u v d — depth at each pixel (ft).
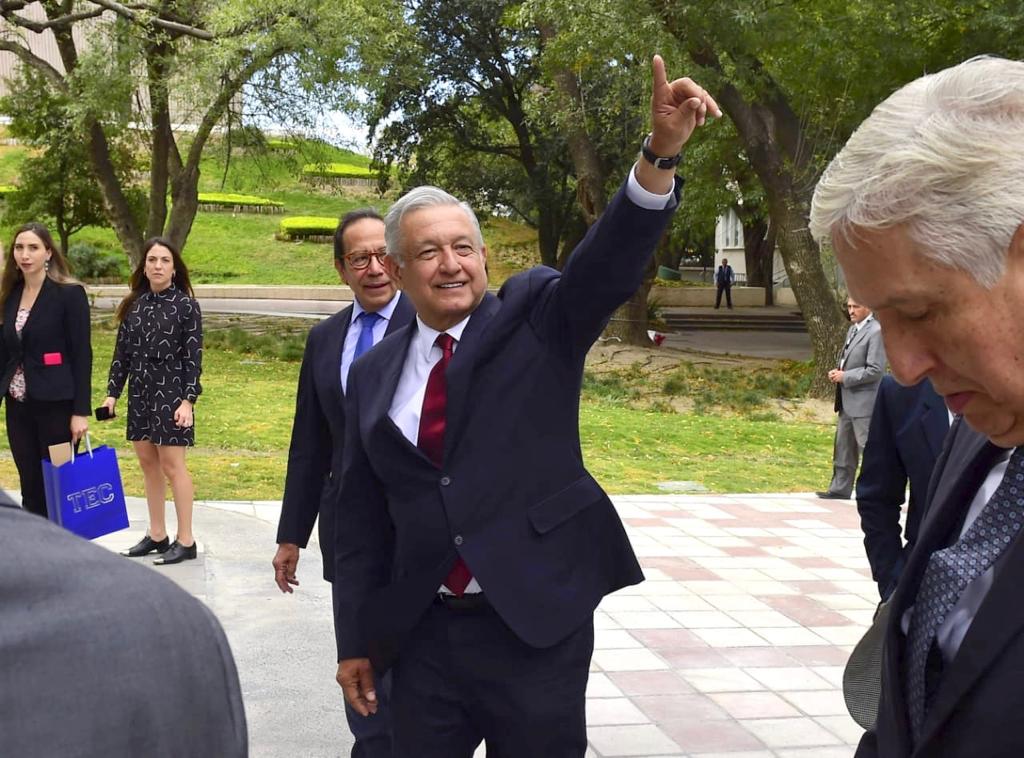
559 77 72.18
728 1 48.08
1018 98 3.70
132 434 20.45
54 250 19.69
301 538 11.91
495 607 7.80
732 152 66.23
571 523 8.18
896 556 10.69
